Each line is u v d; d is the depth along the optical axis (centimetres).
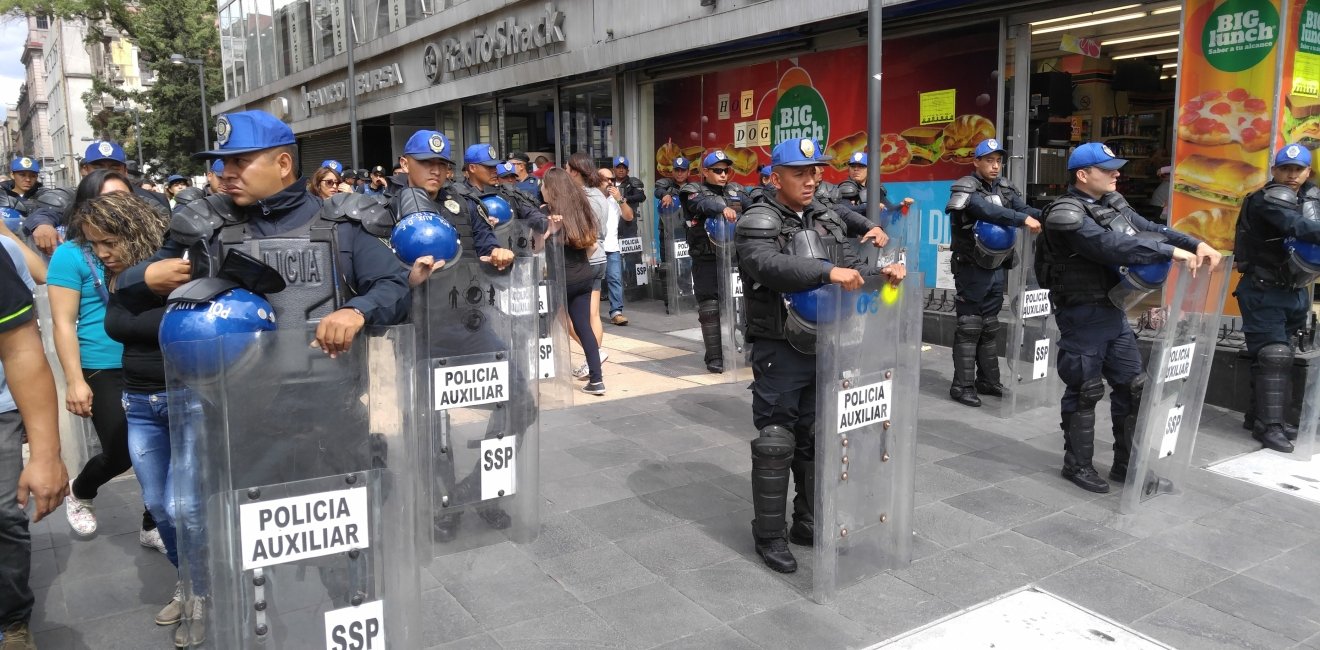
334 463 235
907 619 329
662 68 1205
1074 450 467
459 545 394
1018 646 311
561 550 391
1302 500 448
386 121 1978
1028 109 842
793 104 1041
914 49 909
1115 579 362
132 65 6681
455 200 413
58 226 732
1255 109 661
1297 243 498
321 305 257
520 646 310
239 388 221
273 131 255
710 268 729
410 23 1688
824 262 326
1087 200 445
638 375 734
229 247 248
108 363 357
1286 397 535
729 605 340
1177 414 435
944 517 427
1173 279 409
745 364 738
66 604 346
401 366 241
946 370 734
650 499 451
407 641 249
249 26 2638
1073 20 788
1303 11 655
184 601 268
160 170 4000
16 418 284
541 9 1307
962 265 625
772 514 368
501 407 394
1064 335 461
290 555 229
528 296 395
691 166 1191
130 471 506
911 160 929
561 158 1405
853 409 338
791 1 877
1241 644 312
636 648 309
